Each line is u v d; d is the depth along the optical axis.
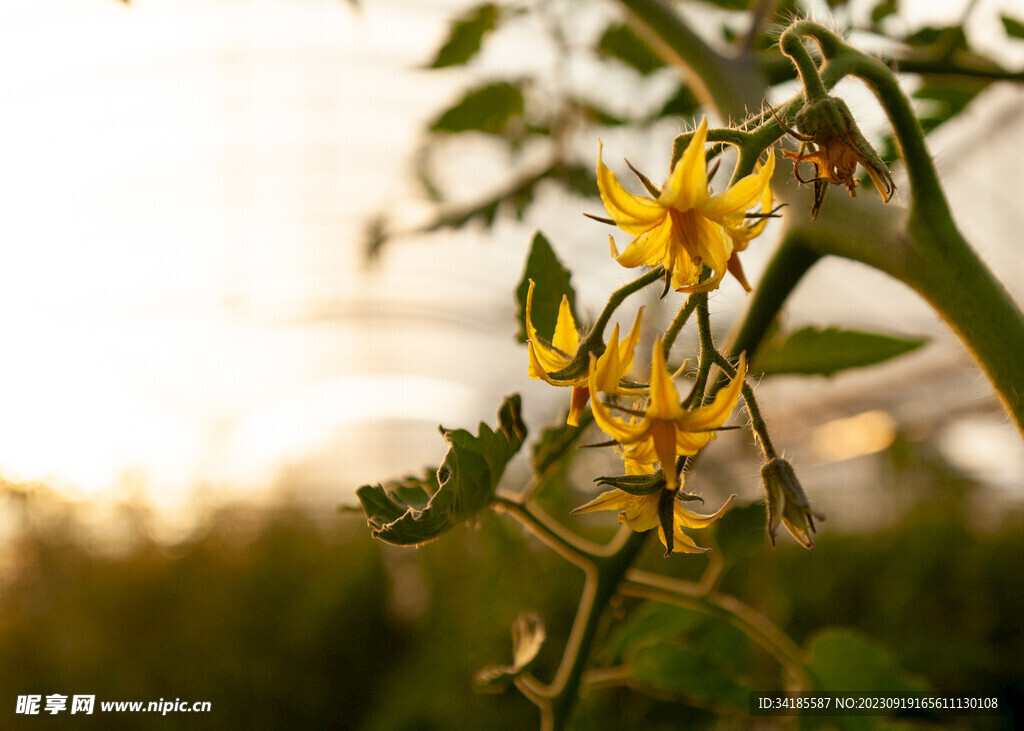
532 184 2.08
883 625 6.23
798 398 10.59
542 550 5.80
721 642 1.72
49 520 8.43
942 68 1.46
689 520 0.74
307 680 7.75
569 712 1.12
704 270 0.75
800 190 0.99
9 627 7.26
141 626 7.75
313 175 8.82
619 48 2.01
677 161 0.69
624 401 0.77
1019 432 0.80
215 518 9.62
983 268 0.80
